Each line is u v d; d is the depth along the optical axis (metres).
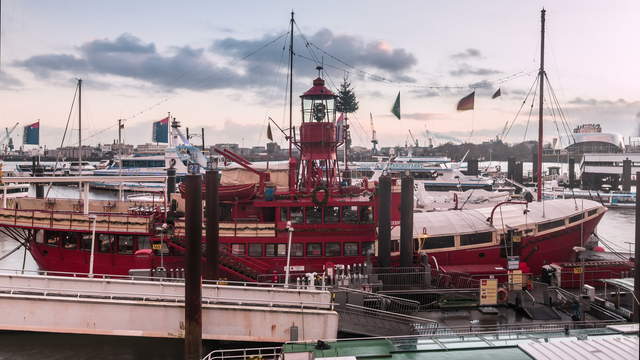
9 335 33.41
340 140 48.38
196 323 28.94
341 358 22.42
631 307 33.06
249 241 41.50
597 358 21.91
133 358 30.69
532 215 46.28
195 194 28.41
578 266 37.97
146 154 149.62
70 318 31.86
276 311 31.52
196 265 28.70
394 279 38.75
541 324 28.77
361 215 42.34
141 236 42.75
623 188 131.38
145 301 31.94
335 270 39.25
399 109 56.25
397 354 23.30
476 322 32.91
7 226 44.38
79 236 43.66
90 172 154.62
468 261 44.12
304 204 41.69
